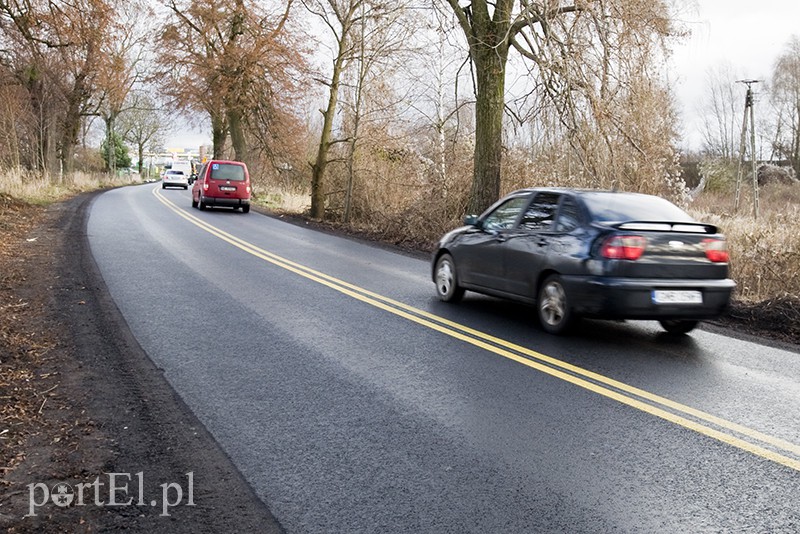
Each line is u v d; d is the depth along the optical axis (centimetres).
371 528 326
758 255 1048
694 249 704
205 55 3681
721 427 466
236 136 3781
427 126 2067
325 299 930
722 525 330
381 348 674
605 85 1263
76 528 325
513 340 714
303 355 643
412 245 1703
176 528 325
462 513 341
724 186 5116
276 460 406
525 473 389
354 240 1784
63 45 1758
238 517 337
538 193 816
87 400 506
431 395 530
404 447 427
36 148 3459
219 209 2784
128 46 3838
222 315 809
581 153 1324
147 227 1838
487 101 1544
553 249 745
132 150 9638
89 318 766
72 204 2564
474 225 894
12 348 634
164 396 519
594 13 1219
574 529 325
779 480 383
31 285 944
